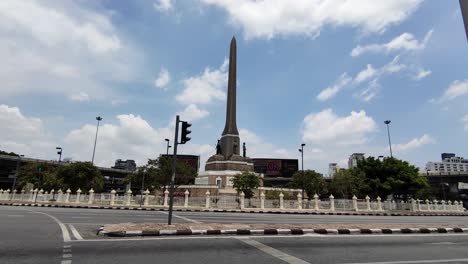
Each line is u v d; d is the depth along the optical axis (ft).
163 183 150.20
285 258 25.40
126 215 63.72
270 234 38.81
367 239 37.19
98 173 171.63
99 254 25.44
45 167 190.70
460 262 25.12
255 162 295.07
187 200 111.04
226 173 159.02
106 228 37.35
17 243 29.58
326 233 41.01
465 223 67.77
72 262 22.75
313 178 165.99
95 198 115.34
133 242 31.01
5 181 250.37
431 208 137.90
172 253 26.37
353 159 388.78
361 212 109.29
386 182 148.46
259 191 150.20
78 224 45.03
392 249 30.66
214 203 111.04
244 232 38.24
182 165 155.22
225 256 25.76
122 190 308.60
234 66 178.19
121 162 443.32
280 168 293.23
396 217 88.53
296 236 37.83
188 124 45.68
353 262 24.40
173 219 56.34
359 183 152.66
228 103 175.11
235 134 170.40
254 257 25.59
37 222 46.42
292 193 160.25
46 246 28.30
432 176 259.60
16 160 244.22
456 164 433.07
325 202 116.88
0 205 98.58
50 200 122.11
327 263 23.91
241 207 106.63
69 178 163.53
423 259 26.07
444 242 36.09
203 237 35.06
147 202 111.86
